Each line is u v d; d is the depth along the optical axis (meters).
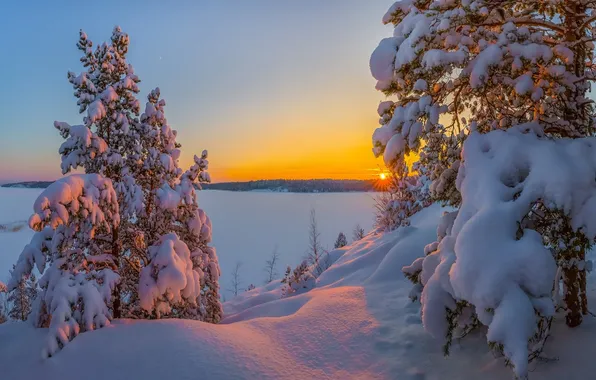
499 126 5.80
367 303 7.92
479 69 4.62
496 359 5.12
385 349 6.00
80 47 8.57
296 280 13.41
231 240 95.56
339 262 14.73
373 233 19.64
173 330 5.97
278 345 6.16
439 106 5.12
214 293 10.87
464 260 4.07
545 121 5.34
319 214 146.25
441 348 5.78
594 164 4.37
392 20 5.95
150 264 7.46
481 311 3.92
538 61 4.59
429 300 5.04
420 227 13.48
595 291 6.60
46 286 6.83
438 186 6.06
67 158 7.86
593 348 4.77
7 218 169.75
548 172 4.32
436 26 4.77
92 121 7.74
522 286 3.88
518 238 4.30
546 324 4.74
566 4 5.30
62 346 5.62
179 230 9.97
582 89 5.50
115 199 7.43
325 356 5.95
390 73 5.29
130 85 8.70
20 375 5.17
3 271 73.25
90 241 8.20
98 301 6.40
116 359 5.30
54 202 6.24
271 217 151.50
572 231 4.48
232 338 5.97
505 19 5.36
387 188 19.12
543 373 4.65
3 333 6.39
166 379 4.96
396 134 5.41
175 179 9.69
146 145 9.36
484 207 4.39
